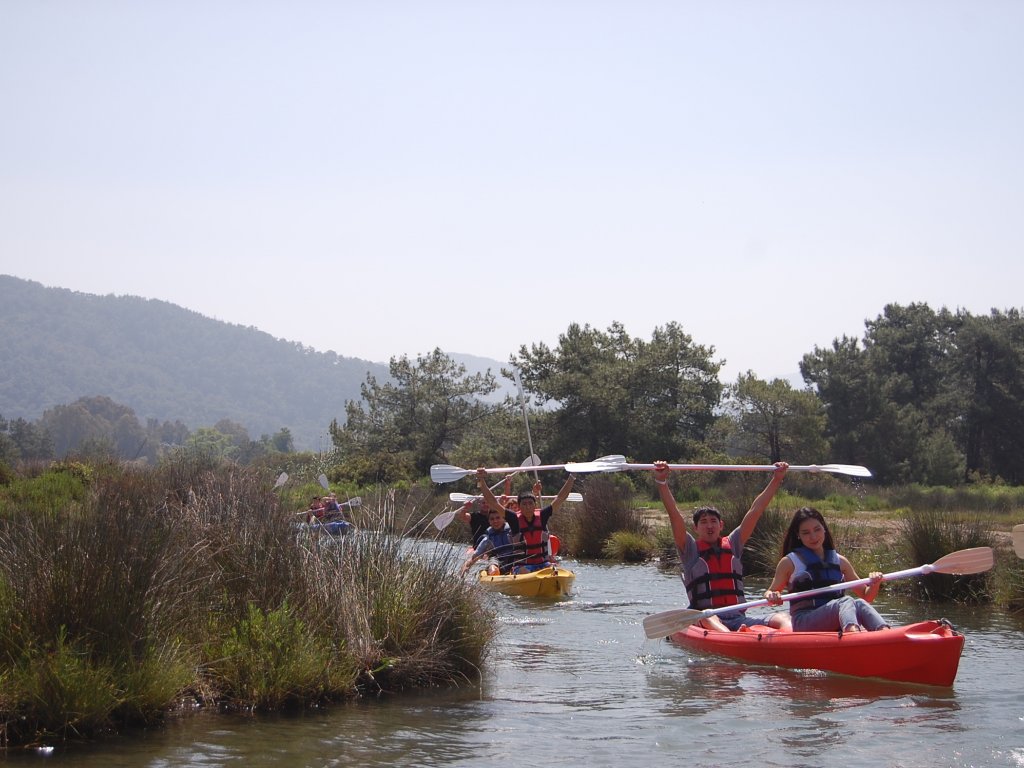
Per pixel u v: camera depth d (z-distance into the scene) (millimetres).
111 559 6051
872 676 7582
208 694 6242
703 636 8812
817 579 8352
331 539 8062
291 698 6371
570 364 43344
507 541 13961
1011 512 24906
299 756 5391
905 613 10797
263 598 6949
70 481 16625
